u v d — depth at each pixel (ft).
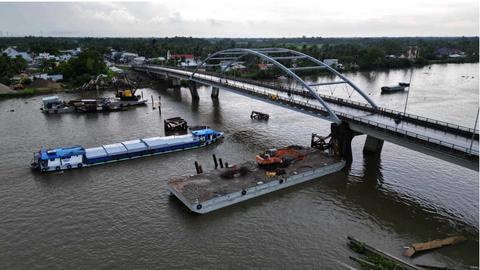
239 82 382.01
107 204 169.17
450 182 195.11
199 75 448.65
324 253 134.62
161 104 394.73
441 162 222.07
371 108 246.27
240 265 127.75
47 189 184.24
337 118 215.72
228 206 166.81
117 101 374.84
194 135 252.21
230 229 149.79
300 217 159.74
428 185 191.62
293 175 187.52
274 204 170.60
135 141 240.94
